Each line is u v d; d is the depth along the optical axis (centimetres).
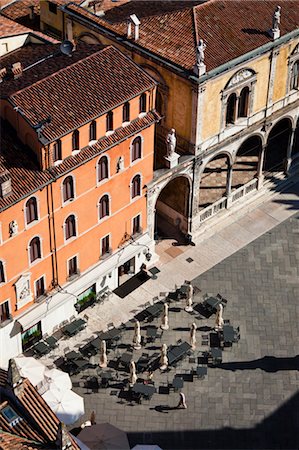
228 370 5834
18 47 6425
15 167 5294
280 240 6981
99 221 5975
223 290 6481
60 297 5941
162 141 6625
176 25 6400
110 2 7006
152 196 6316
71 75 5634
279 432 5441
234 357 5931
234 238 6981
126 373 5800
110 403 5603
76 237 5847
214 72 6034
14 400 4328
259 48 6325
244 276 6612
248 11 6575
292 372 5834
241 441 5384
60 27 7312
